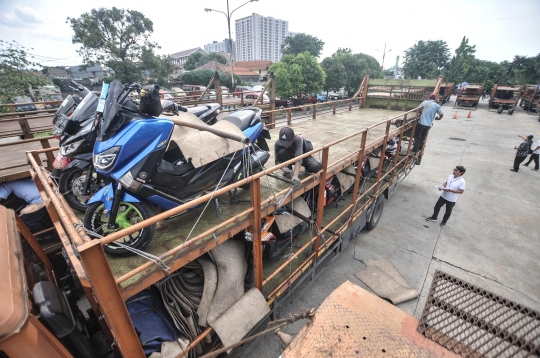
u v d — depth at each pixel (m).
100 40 25.91
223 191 1.97
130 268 2.01
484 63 49.38
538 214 6.75
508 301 1.71
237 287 2.52
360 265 4.87
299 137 3.39
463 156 11.59
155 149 2.16
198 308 2.38
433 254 5.20
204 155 2.40
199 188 2.69
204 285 2.44
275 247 3.34
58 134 2.77
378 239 5.68
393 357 1.37
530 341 1.43
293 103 24.38
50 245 3.49
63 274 3.41
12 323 1.26
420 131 7.41
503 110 26.00
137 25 27.28
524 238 5.73
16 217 2.31
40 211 3.52
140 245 2.13
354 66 31.73
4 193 3.66
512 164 10.64
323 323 1.57
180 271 2.55
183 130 2.58
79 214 2.93
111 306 1.56
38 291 1.55
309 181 3.34
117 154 2.05
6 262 1.58
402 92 10.03
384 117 8.57
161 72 28.91
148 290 2.59
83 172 3.05
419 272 4.72
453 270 4.77
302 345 1.44
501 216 6.66
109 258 2.14
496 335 1.50
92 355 1.95
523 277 4.60
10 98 13.05
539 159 9.84
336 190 4.80
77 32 25.62
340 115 9.08
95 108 2.70
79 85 3.00
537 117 21.80
